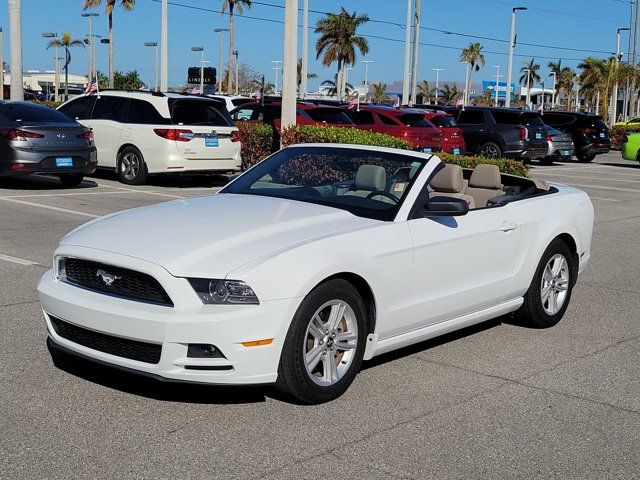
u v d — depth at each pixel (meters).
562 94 108.56
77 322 4.68
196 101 15.80
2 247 9.25
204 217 5.25
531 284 6.69
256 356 4.46
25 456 4.02
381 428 4.55
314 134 16.12
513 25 45.75
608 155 35.91
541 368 5.79
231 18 61.56
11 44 20.83
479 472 4.04
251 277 4.43
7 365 5.34
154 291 4.53
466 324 6.12
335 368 4.91
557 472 4.08
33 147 13.66
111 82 60.88
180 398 4.86
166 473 3.88
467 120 26.81
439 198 5.57
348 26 64.00
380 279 5.12
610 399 5.19
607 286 8.77
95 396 4.85
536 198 6.80
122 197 13.95
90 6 60.06
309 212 5.38
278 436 4.37
